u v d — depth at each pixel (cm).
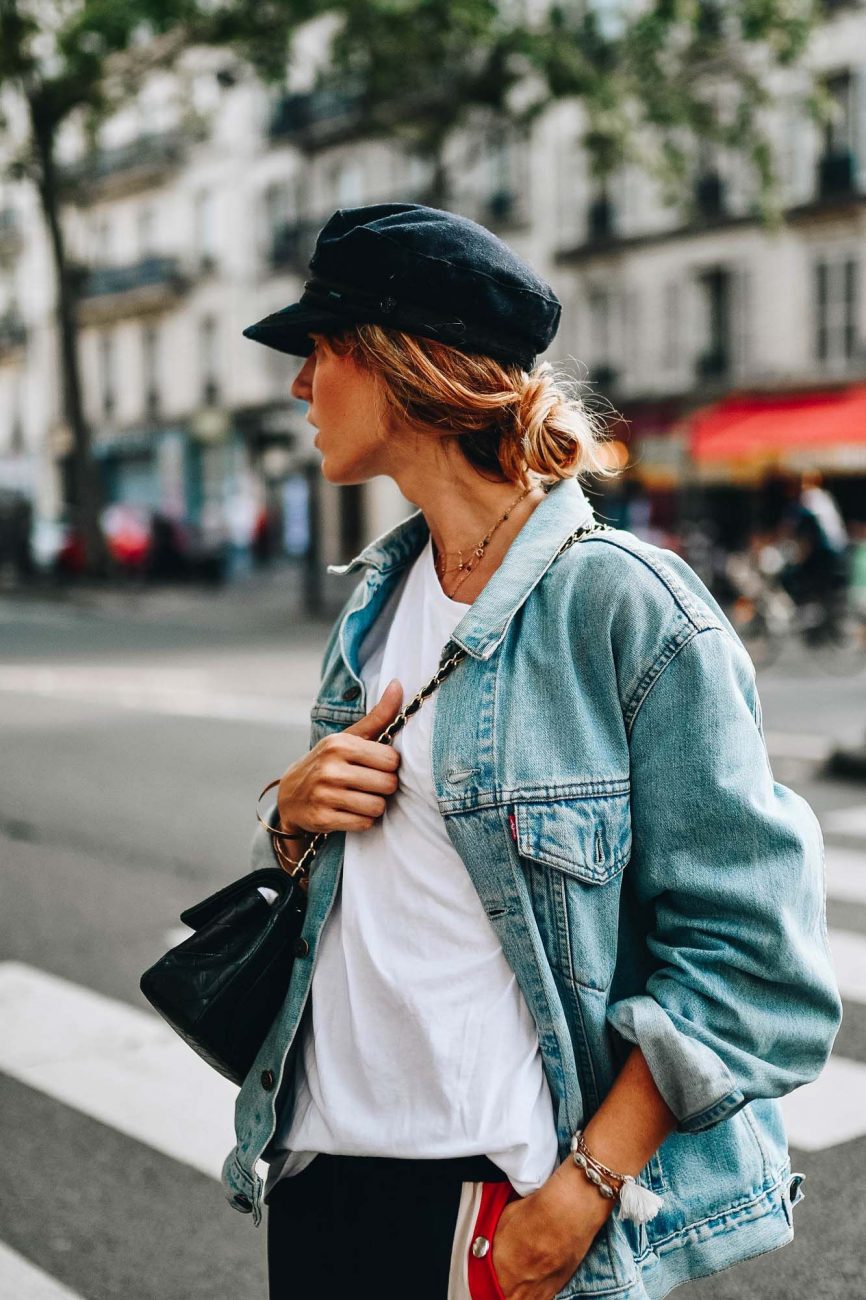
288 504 3669
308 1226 151
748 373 2688
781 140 2580
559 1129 140
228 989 153
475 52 2198
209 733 1099
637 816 140
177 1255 321
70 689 1398
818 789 852
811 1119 385
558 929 139
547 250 3008
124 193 4188
